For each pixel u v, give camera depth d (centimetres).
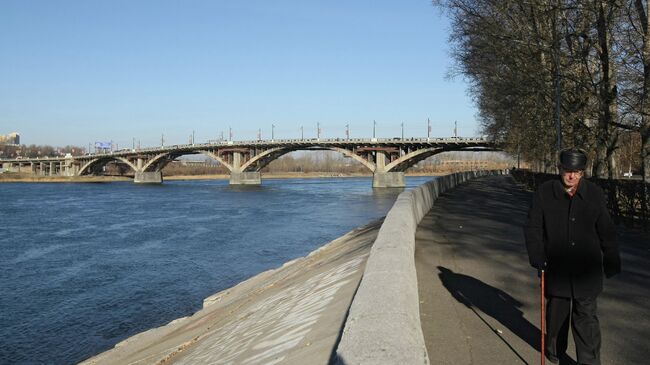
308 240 3294
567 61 2633
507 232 1377
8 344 1586
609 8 2203
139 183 12875
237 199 7000
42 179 15275
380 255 591
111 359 1223
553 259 458
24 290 2209
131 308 1934
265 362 594
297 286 1103
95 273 2509
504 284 795
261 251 2958
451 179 3738
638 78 2058
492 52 2892
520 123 3250
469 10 2888
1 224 4378
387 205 5647
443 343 539
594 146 2805
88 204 6384
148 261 2759
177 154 12581
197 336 1106
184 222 4412
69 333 1677
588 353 450
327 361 466
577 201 453
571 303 464
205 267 2586
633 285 796
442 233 1358
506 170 10981
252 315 1033
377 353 306
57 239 3547
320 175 18988
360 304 408
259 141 10512
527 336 560
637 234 1408
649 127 1956
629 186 1542
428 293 743
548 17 2517
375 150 8975
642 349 528
